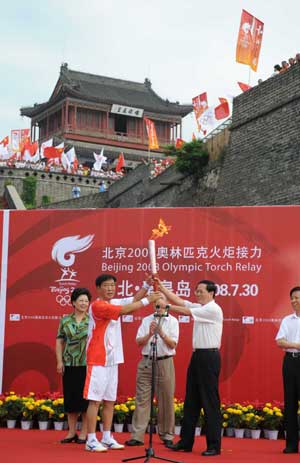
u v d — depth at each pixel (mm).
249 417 9094
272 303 9773
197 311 7582
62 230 10523
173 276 10125
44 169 42156
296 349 7926
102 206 38781
